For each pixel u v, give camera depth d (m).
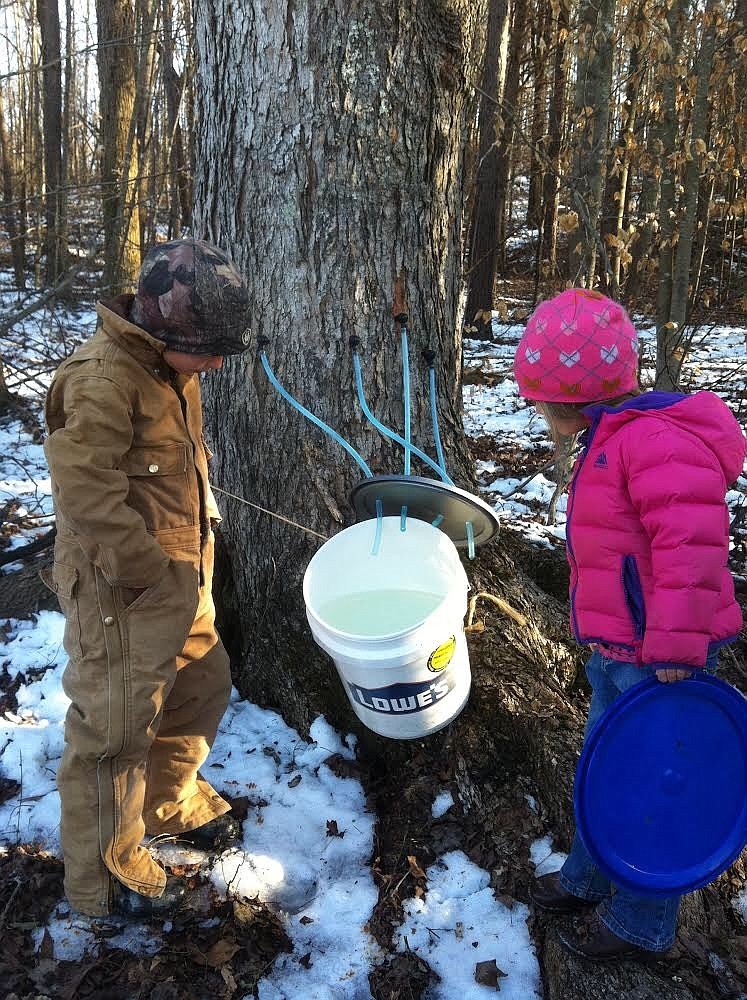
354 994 2.06
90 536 1.90
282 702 3.00
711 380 8.39
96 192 7.12
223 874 2.37
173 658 2.10
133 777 2.12
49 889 2.31
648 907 1.96
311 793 2.67
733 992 2.00
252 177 2.75
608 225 8.08
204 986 2.05
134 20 8.07
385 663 2.07
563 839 2.35
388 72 2.64
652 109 5.00
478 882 2.31
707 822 1.93
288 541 2.94
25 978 2.05
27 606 3.76
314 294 2.77
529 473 5.93
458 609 2.19
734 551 4.39
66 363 1.99
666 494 1.68
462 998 2.03
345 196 2.70
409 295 2.85
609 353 1.88
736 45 4.94
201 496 2.24
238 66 2.69
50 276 8.45
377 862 2.42
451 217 2.99
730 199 6.71
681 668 1.69
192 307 1.91
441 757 2.60
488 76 10.25
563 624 3.13
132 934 2.19
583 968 2.01
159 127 12.35
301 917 2.26
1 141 14.66
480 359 10.62
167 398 2.05
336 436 2.53
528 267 20.00
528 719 2.54
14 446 6.54
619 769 1.86
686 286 4.96
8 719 3.01
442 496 2.25
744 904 2.27
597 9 4.48
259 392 2.90
